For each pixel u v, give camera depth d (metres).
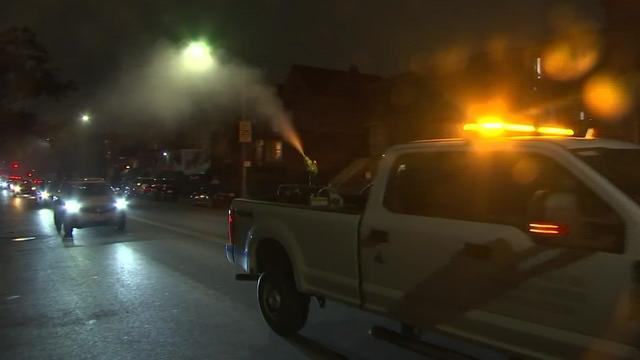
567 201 3.53
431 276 4.36
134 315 7.29
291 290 6.16
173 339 6.26
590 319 3.41
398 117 28.59
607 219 3.45
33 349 6.02
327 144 37.16
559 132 5.04
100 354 5.82
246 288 8.81
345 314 7.13
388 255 4.72
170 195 39.97
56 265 11.43
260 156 40.91
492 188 4.16
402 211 4.71
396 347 5.87
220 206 30.56
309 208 5.68
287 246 5.91
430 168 4.62
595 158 3.83
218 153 46.16
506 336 3.88
